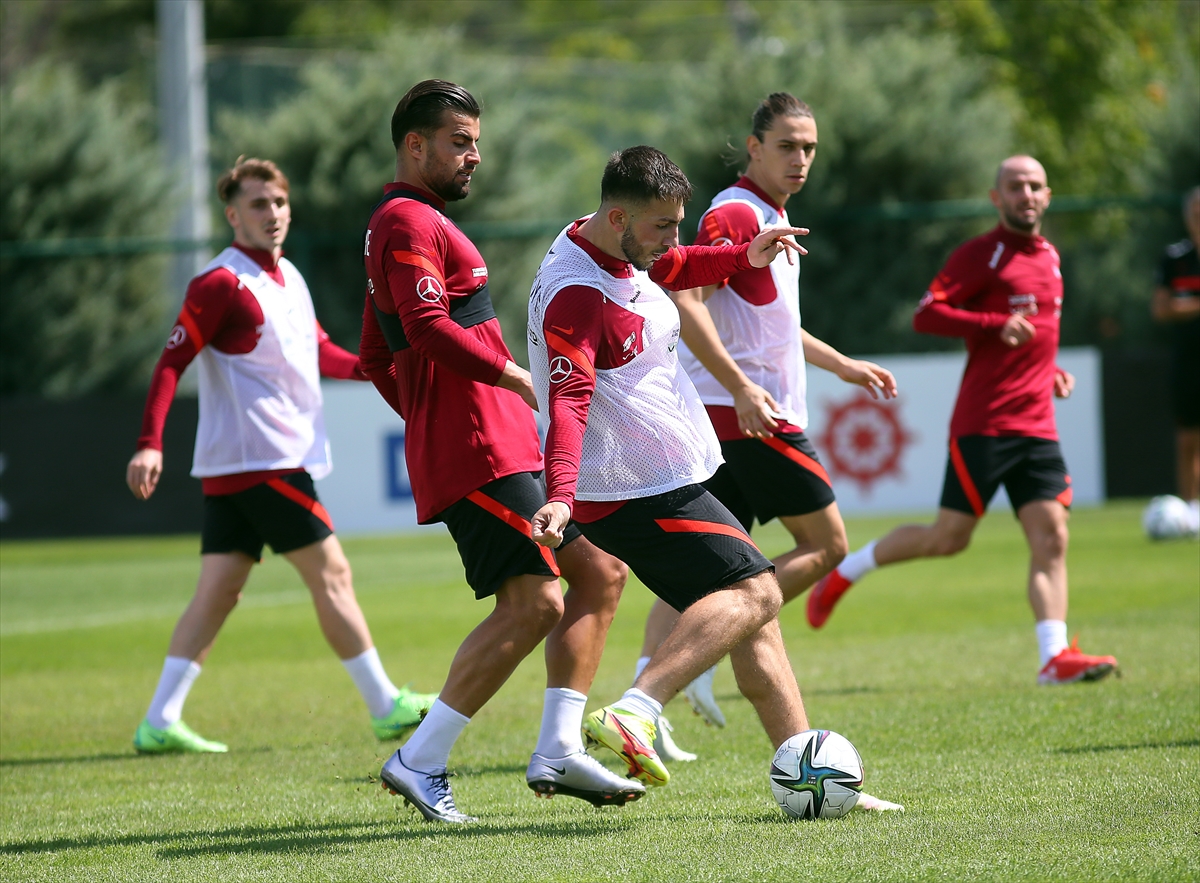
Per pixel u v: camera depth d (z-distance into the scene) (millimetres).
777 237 14695
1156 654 24969
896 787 15758
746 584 14086
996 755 17359
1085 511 56938
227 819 15977
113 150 82250
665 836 13836
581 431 13375
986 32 107250
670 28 155875
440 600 40438
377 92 85750
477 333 15172
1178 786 14938
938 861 12227
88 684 28109
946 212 70312
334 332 83062
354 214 83875
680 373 14539
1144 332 82000
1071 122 108875
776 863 12445
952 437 24859
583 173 118062
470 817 15250
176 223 81812
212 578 21469
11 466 63000
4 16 127250
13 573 51031
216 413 21359
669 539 14031
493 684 14984
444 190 15219
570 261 13953
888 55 85812
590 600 15398
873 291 80062
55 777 19156
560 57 159125
